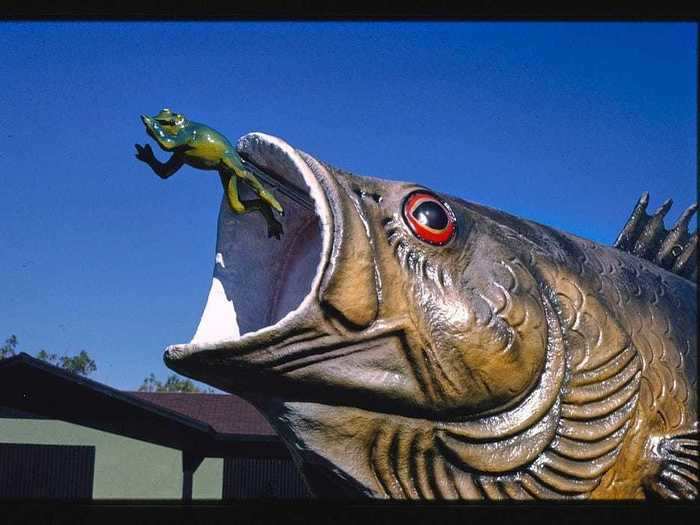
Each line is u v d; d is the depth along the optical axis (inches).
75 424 725.9
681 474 179.5
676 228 233.6
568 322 176.1
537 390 169.0
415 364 157.5
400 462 163.5
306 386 155.3
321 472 165.8
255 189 151.8
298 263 169.8
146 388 1797.5
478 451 165.3
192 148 149.4
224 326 162.9
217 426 808.3
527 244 179.6
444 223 164.6
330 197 154.8
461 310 160.2
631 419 178.4
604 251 199.2
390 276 157.5
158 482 751.7
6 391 687.7
